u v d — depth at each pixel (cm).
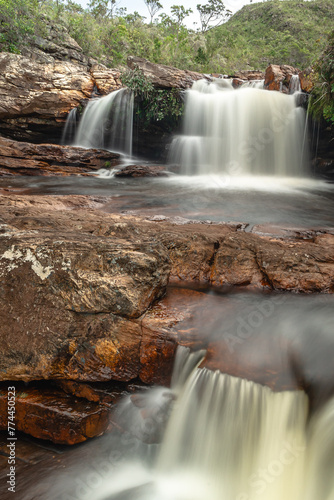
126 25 3086
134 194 1066
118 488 290
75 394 340
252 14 5647
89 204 845
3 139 1434
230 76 2230
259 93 1648
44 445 325
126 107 1738
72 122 1722
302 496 275
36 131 1717
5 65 1599
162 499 283
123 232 491
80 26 2547
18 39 1998
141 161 1795
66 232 422
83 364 334
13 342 339
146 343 333
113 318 339
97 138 1781
